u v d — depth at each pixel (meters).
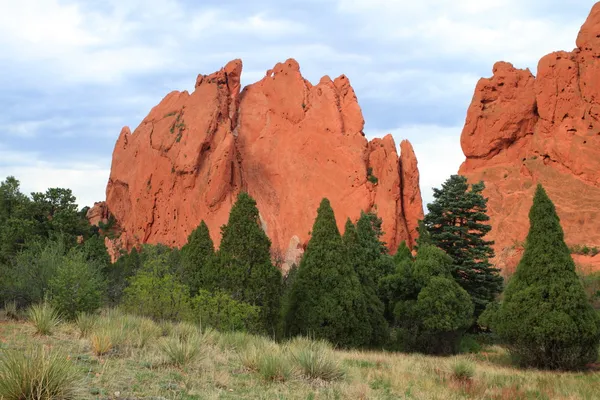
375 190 90.44
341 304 23.38
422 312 25.33
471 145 89.50
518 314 20.52
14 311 16.53
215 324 19.23
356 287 23.97
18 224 28.38
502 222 75.00
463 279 35.66
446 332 25.50
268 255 23.80
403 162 93.69
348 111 100.88
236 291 22.42
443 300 25.11
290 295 24.50
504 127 86.44
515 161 84.44
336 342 22.92
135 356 10.76
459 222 38.69
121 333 11.83
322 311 23.05
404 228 88.19
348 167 92.38
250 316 20.72
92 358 9.99
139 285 20.64
